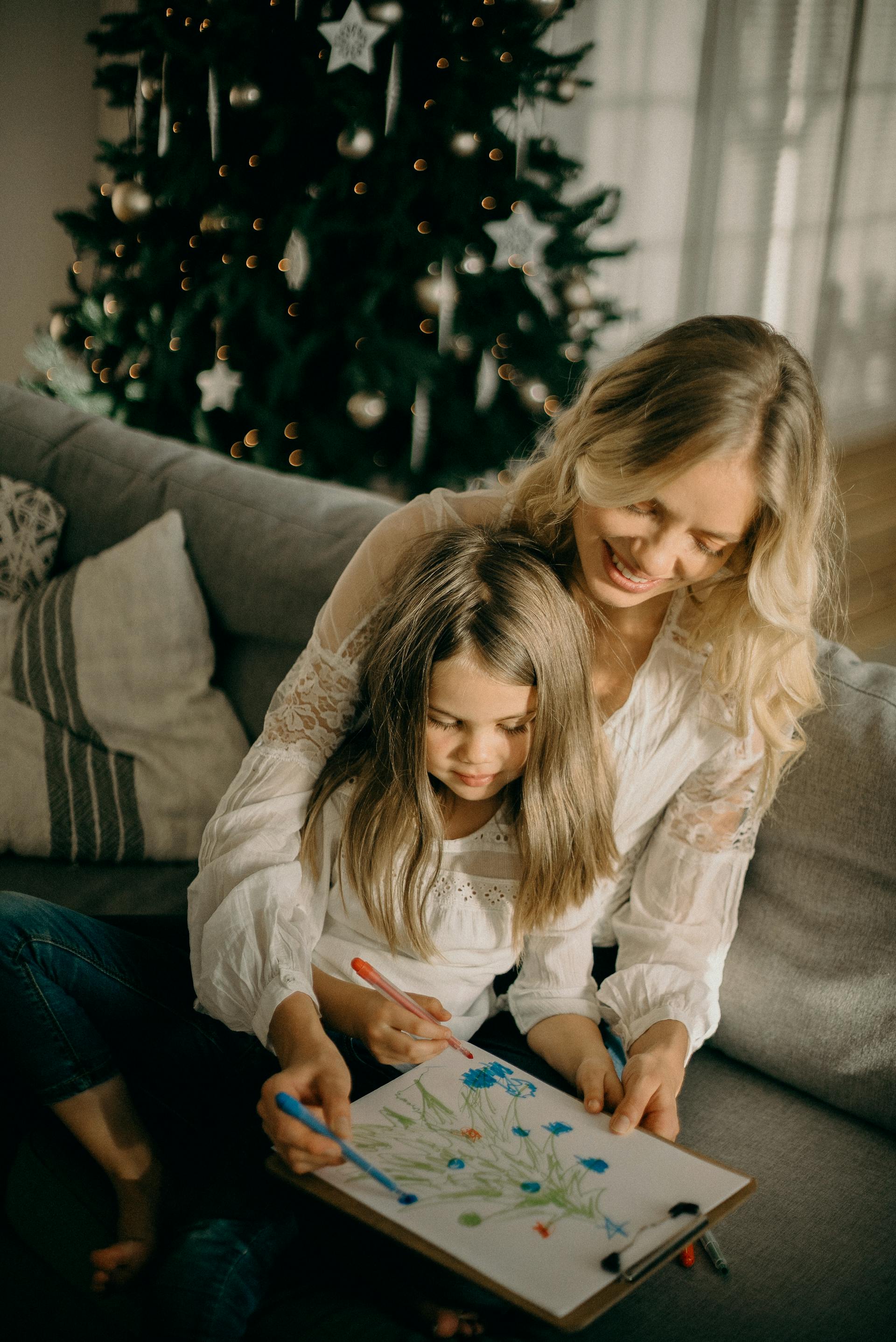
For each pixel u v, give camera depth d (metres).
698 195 4.31
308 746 1.17
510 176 2.44
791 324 4.39
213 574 1.76
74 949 1.10
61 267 4.05
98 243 2.68
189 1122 1.16
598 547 1.01
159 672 1.71
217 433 2.63
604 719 1.17
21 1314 1.16
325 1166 0.89
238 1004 1.07
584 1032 1.14
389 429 2.57
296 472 2.57
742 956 1.28
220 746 1.70
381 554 1.17
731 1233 1.07
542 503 1.13
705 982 1.16
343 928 1.17
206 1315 0.91
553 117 3.75
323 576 1.64
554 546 1.14
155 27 2.39
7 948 1.05
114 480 1.91
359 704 1.18
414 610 1.03
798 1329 0.96
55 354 2.86
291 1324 0.95
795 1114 1.22
